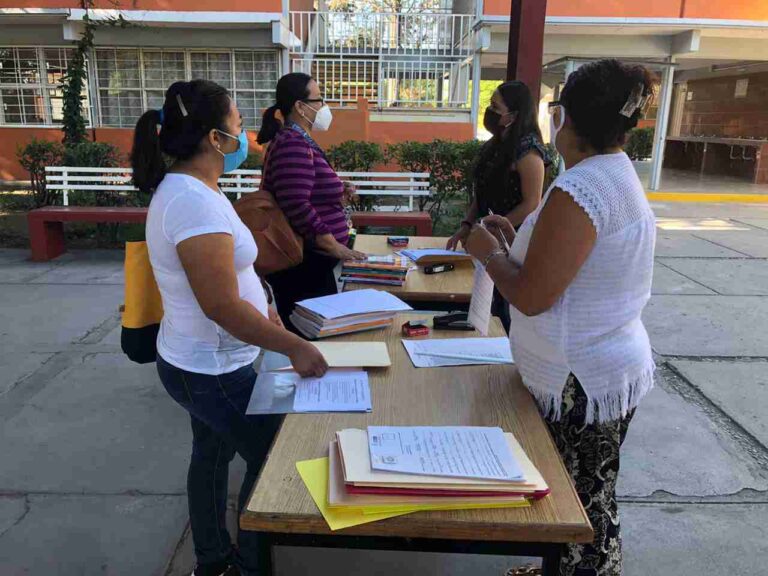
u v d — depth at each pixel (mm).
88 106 11672
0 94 11852
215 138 1664
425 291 2670
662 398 3539
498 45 10672
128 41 11250
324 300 2250
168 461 2883
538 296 1454
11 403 3412
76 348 4172
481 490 1219
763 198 11312
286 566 2219
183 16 10555
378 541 1276
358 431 1405
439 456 1303
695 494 2660
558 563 1270
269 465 1349
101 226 7273
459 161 7254
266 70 11609
